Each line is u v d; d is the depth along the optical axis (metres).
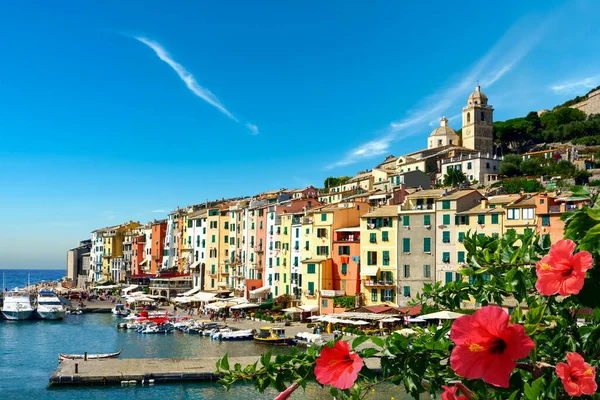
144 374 56.62
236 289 133.50
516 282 7.42
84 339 91.69
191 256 156.50
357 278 98.00
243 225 135.75
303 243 109.75
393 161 189.50
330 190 176.88
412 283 90.06
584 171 139.38
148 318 110.25
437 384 6.73
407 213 91.50
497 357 4.46
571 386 5.32
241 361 61.66
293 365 7.24
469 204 87.50
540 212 75.88
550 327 6.91
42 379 60.12
